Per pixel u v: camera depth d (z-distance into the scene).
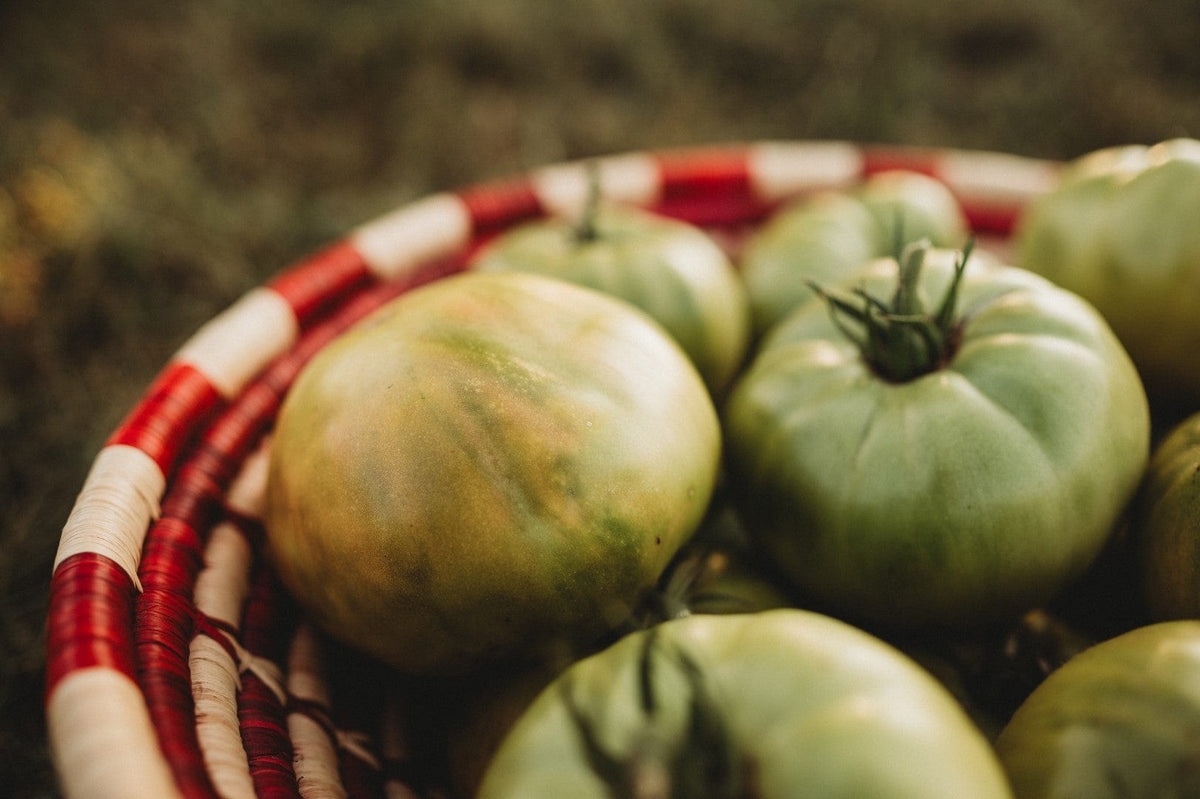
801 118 0.87
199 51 0.88
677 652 0.26
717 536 0.35
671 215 0.48
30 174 0.68
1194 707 0.27
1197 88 0.86
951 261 0.34
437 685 0.33
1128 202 0.36
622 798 0.25
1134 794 0.27
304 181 0.78
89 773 0.26
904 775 0.24
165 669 0.29
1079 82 0.87
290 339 0.38
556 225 0.42
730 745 0.25
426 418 0.29
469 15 0.94
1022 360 0.31
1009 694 0.32
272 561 0.33
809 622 0.27
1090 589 0.34
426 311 0.31
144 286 0.65
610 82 0.93
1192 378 0.36
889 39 0.92
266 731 0.31
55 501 0.50
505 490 0.29
